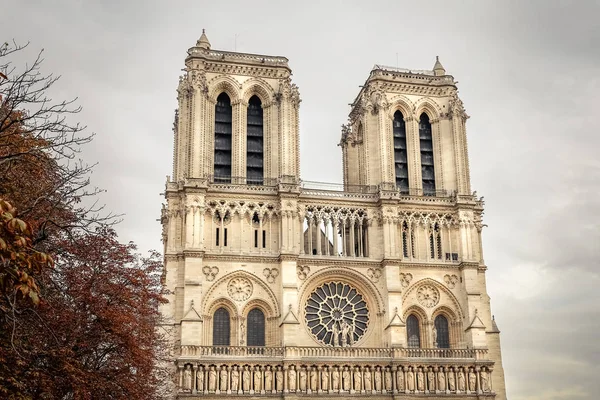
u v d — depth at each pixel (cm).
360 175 12975
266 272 10956
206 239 10888
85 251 5697
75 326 5206
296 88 11975
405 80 12612
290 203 11188
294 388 10150
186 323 10156
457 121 12469
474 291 11431
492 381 11225
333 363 10406
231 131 11862
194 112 11306
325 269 11169
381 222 11562
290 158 11531
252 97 12200
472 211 11919
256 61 12006
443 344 11456
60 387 5025
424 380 10694
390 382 10556
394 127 12681
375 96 12344
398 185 12400
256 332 10806
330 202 11556
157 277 7588
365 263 11319
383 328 11062
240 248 10975
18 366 4394
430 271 11575
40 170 4806
